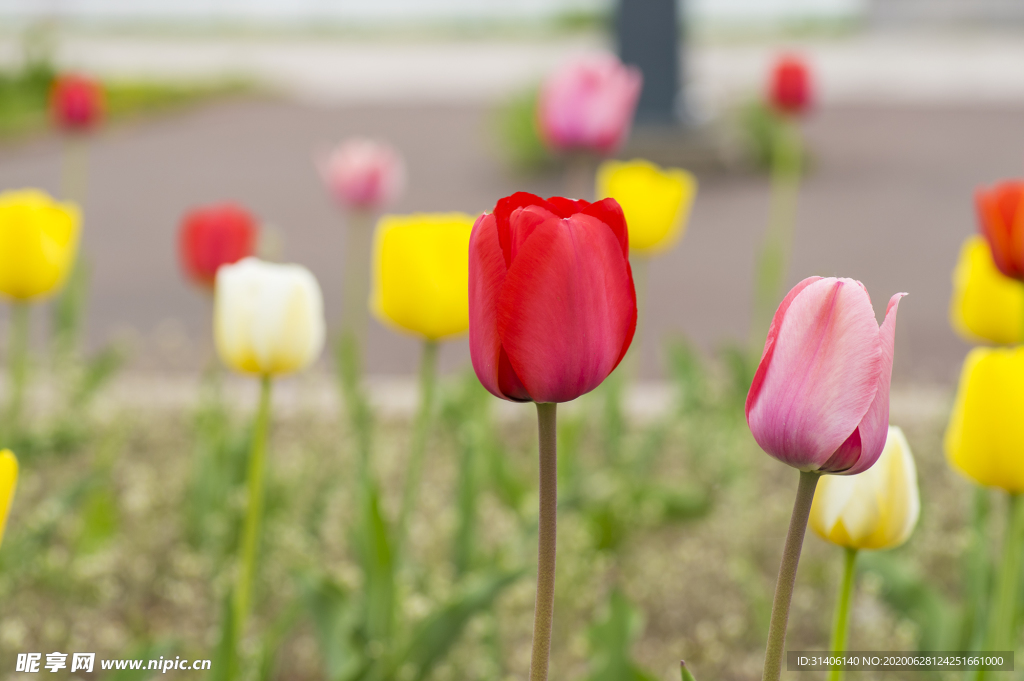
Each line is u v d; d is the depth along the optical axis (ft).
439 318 7.50
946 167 43.96
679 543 12.55
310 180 42.50
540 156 43.78
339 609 7.64
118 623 10.43
